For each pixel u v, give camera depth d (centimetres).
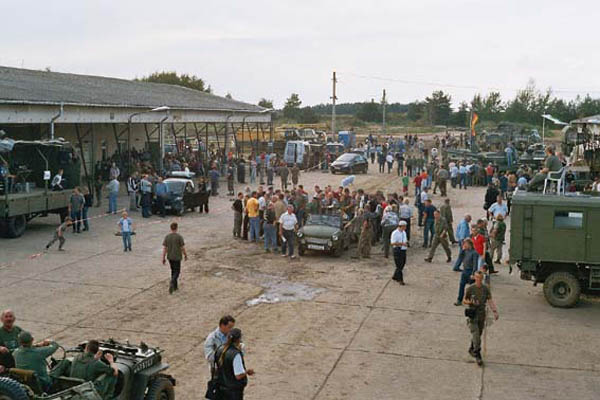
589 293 1809
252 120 5822
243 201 2777
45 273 2012
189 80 11031
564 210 1747
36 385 896
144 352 1048
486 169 4550
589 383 1245
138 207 3350
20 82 3478
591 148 3391
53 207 2720
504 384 1234
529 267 1789
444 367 1316
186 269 2116
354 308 1719
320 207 2694
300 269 2161
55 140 2925
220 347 951
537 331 1555
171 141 7256
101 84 4650
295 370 1285
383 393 1183
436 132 11938
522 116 10556
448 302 1789
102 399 927
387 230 2359
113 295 1789
